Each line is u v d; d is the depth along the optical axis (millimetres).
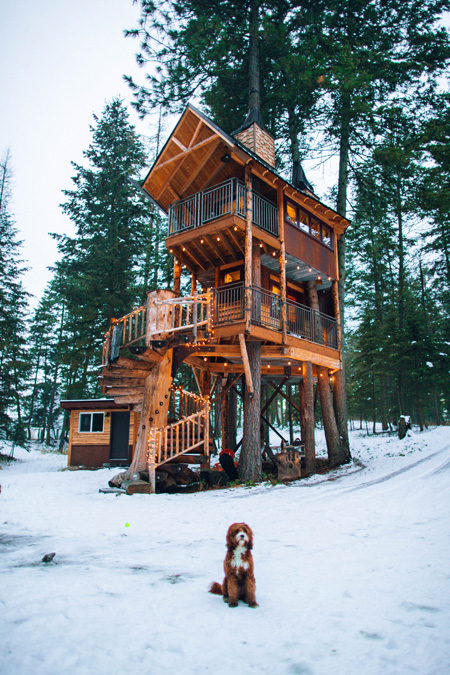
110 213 29266
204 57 19375
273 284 18391
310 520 7730
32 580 4453
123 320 13297
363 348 36344
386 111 19859
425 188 21000
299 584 4363
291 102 20984
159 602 3887
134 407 13211
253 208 15984
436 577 4457
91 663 2807
